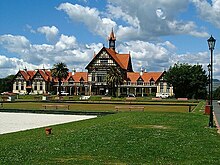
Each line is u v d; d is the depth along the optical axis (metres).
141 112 44.88
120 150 15.55
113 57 132.00
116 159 13.71
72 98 101.62
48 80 151.75
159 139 19.06
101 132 22.08
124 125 26.97
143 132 22.17
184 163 13.11
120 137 19.67
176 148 16.22
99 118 36.34
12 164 12.57
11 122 37.19
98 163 12.98
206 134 21.70
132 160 13.55
